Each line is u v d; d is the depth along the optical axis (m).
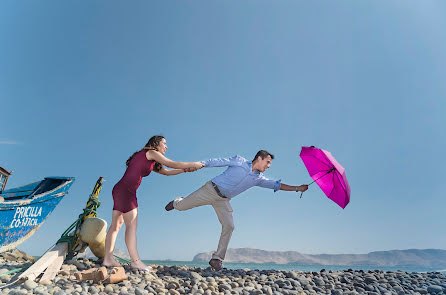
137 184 5.15
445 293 4.69
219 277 5.11
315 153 5.93
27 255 7.65
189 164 5.39
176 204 6.00
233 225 5.84
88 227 5.56
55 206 8.48
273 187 6.08
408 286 5.05
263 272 5.75
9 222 7.02
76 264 5.02
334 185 5.96
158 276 4.97
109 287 3.92
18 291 3.49
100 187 6.16
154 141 5.36
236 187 5.64
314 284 5.04
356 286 5.05
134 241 5.10
